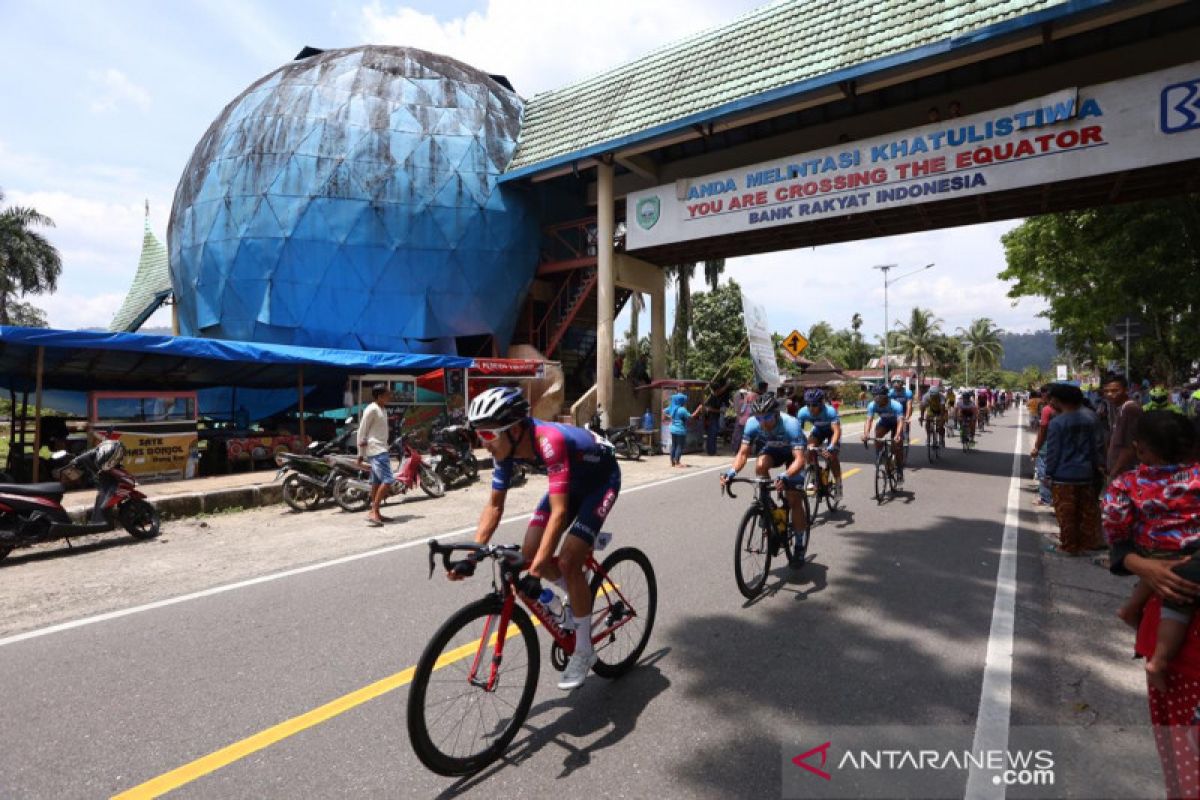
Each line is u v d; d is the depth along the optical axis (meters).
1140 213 16.80
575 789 2.63
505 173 20.50
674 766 2.77
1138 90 10.82
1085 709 3.19
